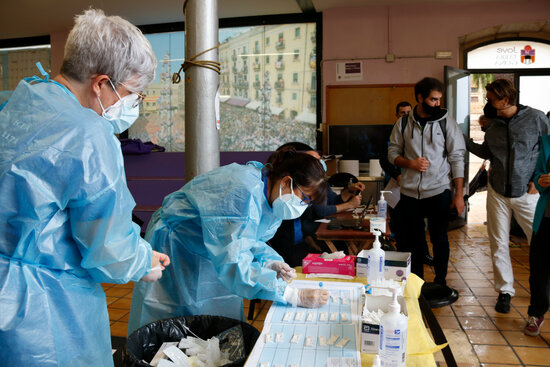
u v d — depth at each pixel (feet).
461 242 18.98
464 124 22.26
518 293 12.50
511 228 19.65
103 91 3.94
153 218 6.59
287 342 4.65
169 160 18.42
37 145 3.48
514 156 10.60
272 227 6.25
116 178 3.69
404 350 4.13
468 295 12.39
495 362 8.68
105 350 4.22
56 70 26.35
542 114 10.70
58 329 3.72
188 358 4.99
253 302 10.53
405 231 12.11
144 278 4.35
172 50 25.04
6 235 3.50
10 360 3.50
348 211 12.09
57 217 3.63
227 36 24.22
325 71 22.80
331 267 6.86
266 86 24.08
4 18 23.76
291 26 23.56
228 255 5.16
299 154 5.64
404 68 22.33
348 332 4.85
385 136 20.65
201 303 6.32
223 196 5.30
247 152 17.78
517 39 22.75
